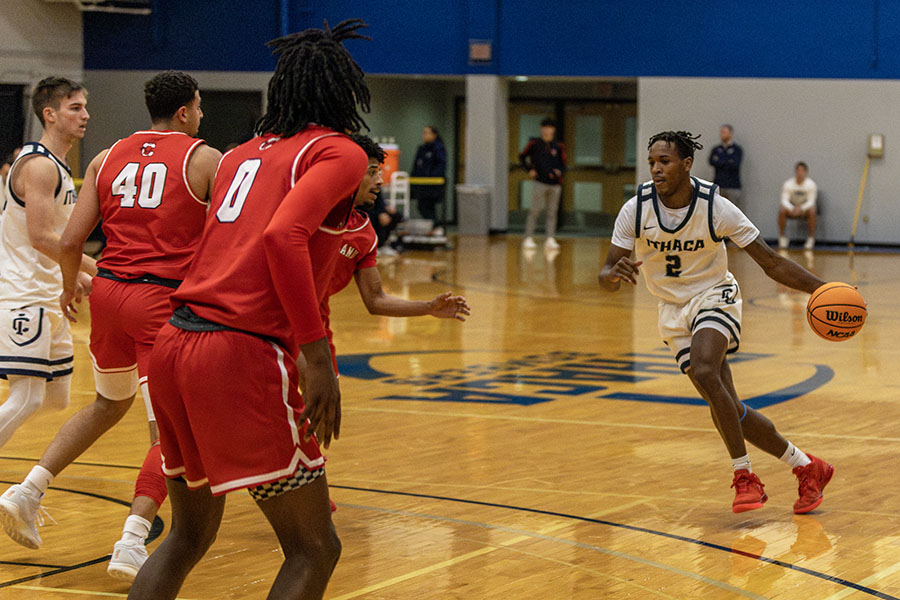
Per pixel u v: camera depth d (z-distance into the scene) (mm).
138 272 4797
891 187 26703
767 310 15305
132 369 5023
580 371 10461
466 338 12625
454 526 5551
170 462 3686
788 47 27219
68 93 5523
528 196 32281
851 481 6512
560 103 31531
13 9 26453
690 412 8562
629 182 31250
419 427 8000
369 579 4730
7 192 5566
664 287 6035
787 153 27406
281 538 3539
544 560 5000
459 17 28938
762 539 5352
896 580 4746
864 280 19156
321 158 3424
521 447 7371
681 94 28062
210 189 4879
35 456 6957
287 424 3424
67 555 5051
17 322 5512
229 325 3395
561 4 28516
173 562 3719
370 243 5695
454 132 32719
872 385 9703
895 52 26438
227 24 28375
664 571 4852
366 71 29000
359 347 11914
